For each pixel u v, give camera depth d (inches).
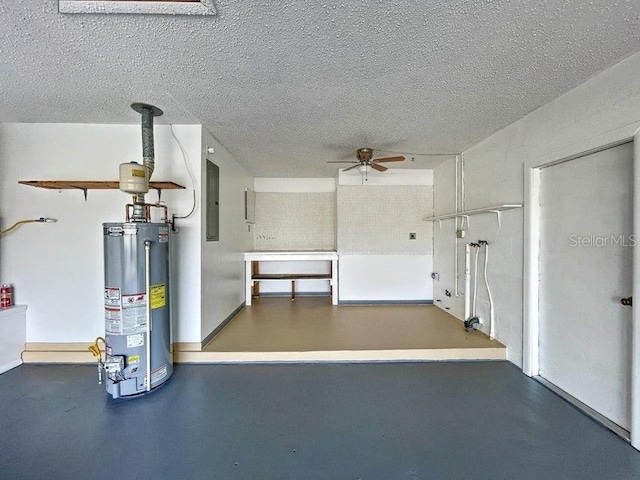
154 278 101.6
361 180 207.8
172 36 68.6
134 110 110.3
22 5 58.1
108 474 67.0
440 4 58.8
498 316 132.0
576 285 94.7
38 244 126.3
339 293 209.9
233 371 117.0
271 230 240.4
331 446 75.6
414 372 115.9
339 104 104.7
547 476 66.2
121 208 126.0
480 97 99.0
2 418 87.9
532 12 61.0
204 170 129.0
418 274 209.9
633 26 64.7
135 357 98.2
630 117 75.4
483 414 88.8
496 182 132.2
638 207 72.7
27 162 125.2
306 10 60.4
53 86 92.3
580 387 93.2
